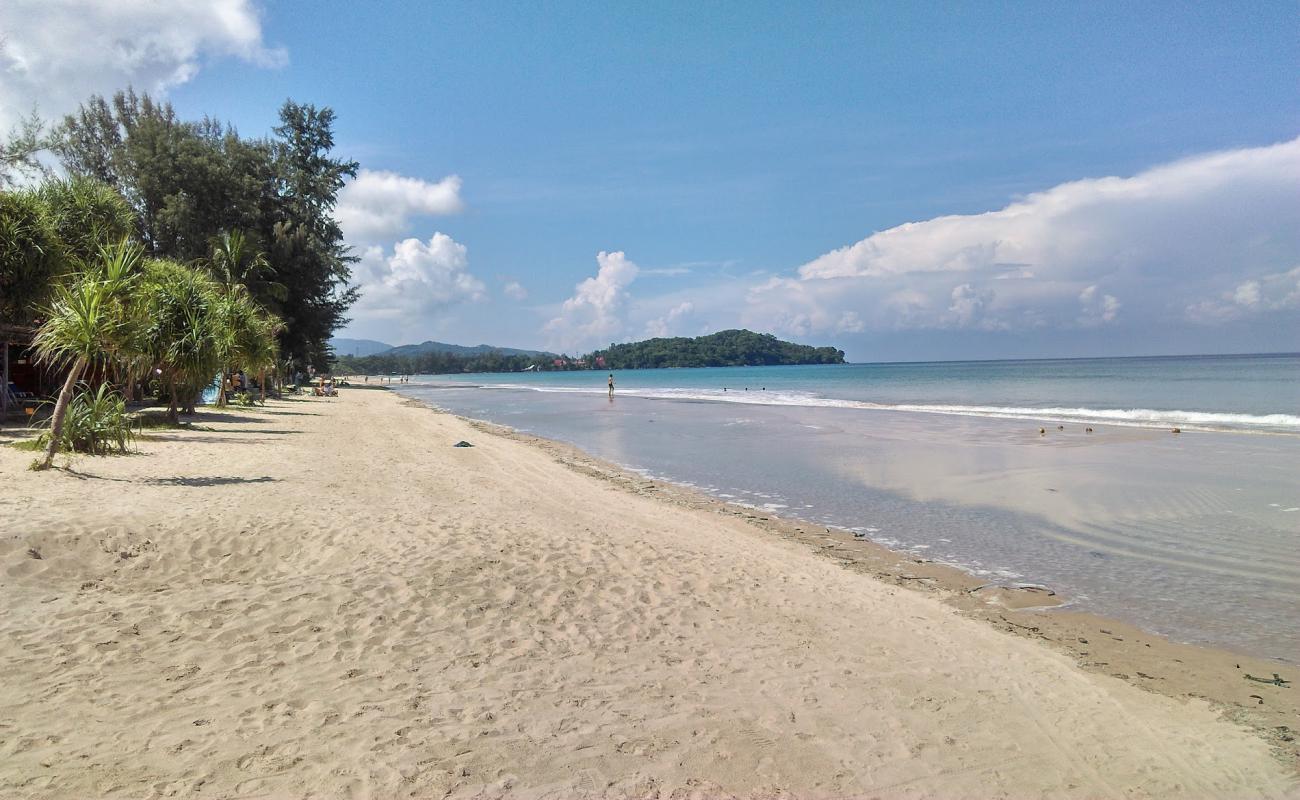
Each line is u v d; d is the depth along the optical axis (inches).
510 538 351.6
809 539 438.0
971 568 378.6
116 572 259.4
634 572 316.2
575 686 199.2
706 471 711.1
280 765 147.6
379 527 349.4
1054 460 726.5
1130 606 317.7
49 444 441.4
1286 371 2906.0
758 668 222.2
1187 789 167.8
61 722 157.9
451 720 173.6
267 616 231.0
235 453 597.6
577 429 1173.7
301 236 1893.5
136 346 609.6
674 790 152.3
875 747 178.1
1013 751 181.6
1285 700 222.4
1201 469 650.2
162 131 1652.3
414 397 2426.2
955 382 2829.7
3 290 729.0
